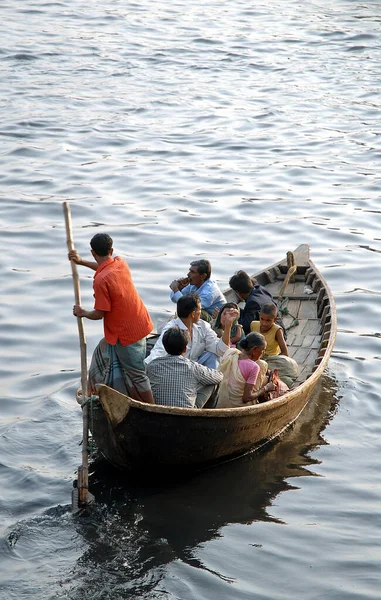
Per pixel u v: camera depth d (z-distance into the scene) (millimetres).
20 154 43219
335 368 23547
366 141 46719
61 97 54469
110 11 84812
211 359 20516
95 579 14820
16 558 15383
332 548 15742
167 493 17797
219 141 46500
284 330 22828
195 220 35375
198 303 20062
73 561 15344
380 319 26734
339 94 56969
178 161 43062
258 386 19766
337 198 38094
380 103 54594
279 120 50875
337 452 19422
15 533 16078
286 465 18938
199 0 92938
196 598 14344
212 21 81375
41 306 27344
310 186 39688
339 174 41312
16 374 22859
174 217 35656
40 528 16312
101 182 39688
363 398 21922
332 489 17844
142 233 33812
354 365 23750
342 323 26516
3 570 15023
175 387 18531
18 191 38031
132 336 18094
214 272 30312
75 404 21219
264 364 19922
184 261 31312
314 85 59375
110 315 18031
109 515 16844
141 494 17703
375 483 18031
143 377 18469
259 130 48812
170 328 19016
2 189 38219
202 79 60625
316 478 18312
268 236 33875
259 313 21938
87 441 17469
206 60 66375
